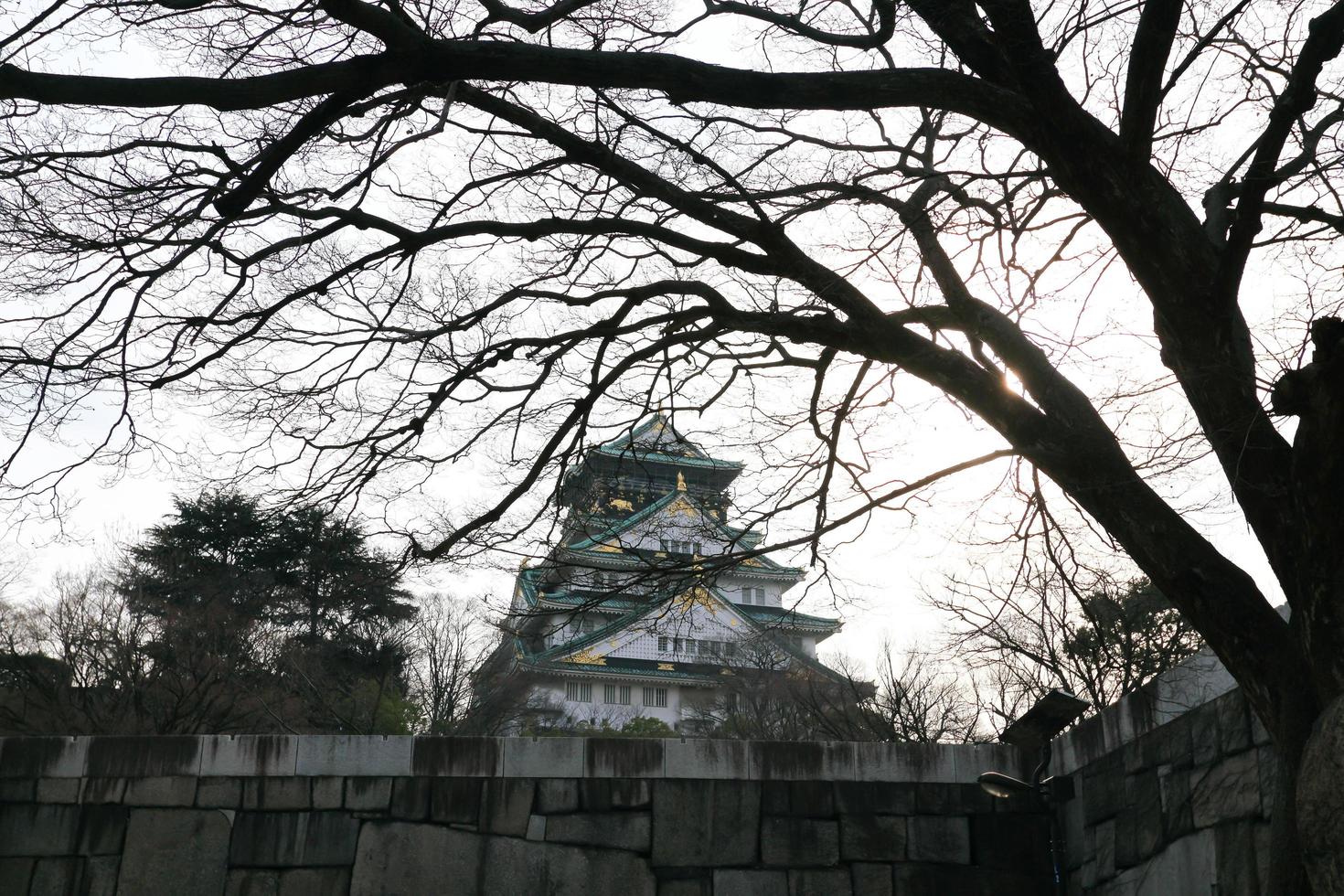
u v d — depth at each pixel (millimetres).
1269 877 5285
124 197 7043
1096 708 14711
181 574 24594
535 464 7629
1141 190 5844
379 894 9586
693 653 48188
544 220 7434
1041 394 6684
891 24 7094
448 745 9969
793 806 10078
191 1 6355
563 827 9836
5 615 25281
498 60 6000
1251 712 7227
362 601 25859
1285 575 5391
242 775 9828
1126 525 5789
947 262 7586
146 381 7285
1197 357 5723
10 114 6828
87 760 9812
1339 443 4750
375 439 7828
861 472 8203
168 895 9523
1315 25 5273
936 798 10203
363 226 7418
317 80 5914
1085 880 9562
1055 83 5758
